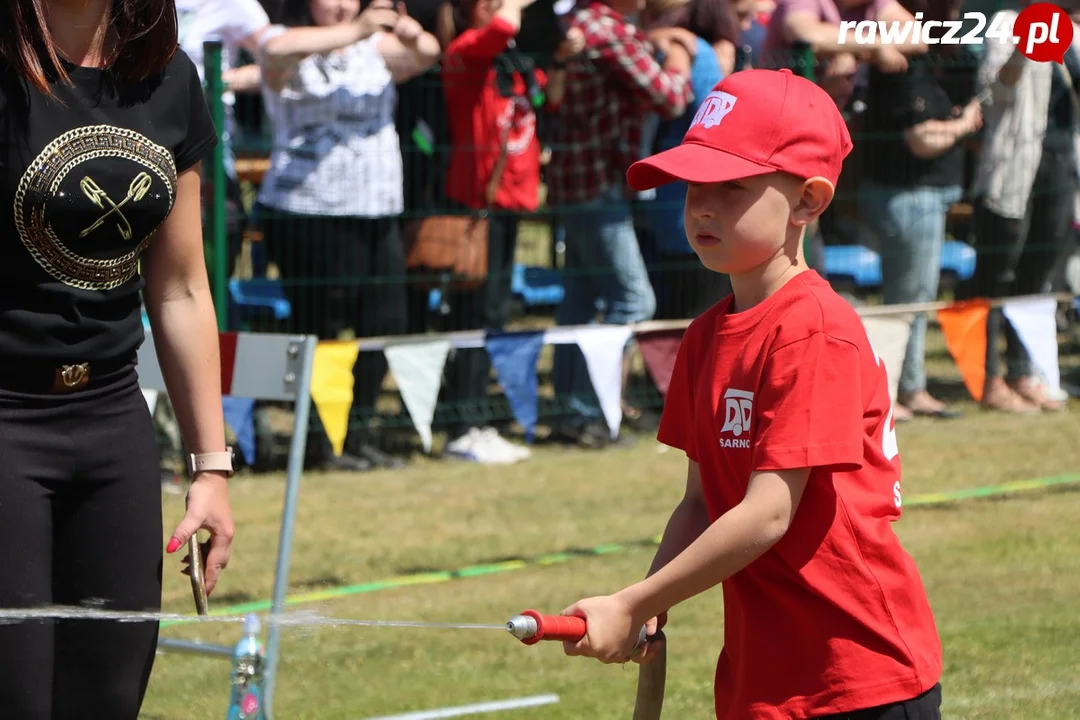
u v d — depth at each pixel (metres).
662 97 22.27
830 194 7.57
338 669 13.39
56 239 7.33
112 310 7.70
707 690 12.70
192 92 7.99
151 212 7.67
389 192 21.19
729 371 7.54
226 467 8.54
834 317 7.37
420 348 21.59
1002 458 22.78
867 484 7.48
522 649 14.11
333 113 20.67
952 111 25.09
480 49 21.39
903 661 7.35
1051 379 25.88
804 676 7.40
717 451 7.61
